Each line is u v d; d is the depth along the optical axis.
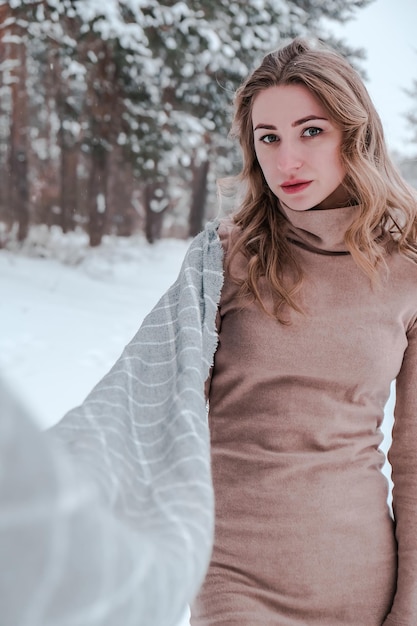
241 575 1.08
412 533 1.11
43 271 10.95
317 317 1.15
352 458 1.13
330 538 1.08
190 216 19.17
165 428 0.82
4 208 13.75
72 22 10.69
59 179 18.34
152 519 0.61
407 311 1.18
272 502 1.09
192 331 1.00
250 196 1.27
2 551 0.30
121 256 13.70
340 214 1.16
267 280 1.17
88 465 0.64
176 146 12.68
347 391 1.14
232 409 1.17
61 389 4.84
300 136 1.10
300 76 1.07
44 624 0.31
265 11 11.33
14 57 13.45
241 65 11.55
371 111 1.17
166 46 10.88
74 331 6.86
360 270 1.18
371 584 1.10
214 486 1.13
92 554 0.34
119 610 0.36
